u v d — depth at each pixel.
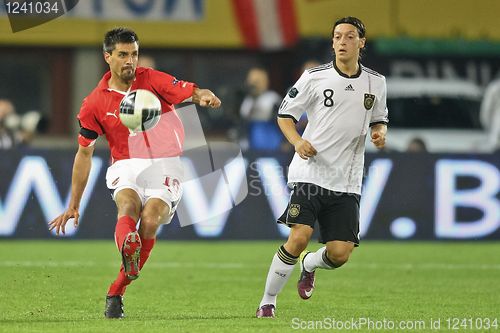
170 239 51.19
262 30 70.44
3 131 60.09
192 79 72.56
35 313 28.61
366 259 45.06
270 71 73.25
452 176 51.44
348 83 26.97
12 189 49.53
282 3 70.31
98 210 50.12
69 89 71.88
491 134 71.00
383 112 27.53
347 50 26.77
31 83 71.88
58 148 49.50
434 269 41.91
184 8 69.94
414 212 51.34
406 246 50.09
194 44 70.19
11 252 45.41
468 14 73.06
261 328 25.50
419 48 72.62
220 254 46.34
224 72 73.00
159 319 27.45
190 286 36.00
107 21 69.44
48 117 72.06
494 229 51.78
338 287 36.06
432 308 30.69
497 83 71.75
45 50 70.94
